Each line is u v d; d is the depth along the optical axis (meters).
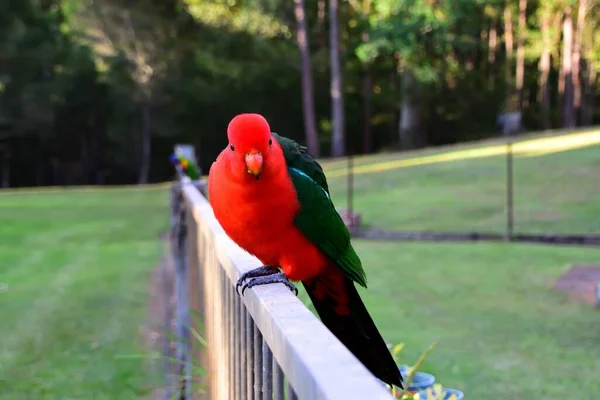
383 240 13.74
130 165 39.28
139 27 34.94
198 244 4.60
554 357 6.07
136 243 13.72
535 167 20.61
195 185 6.22
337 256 2.65
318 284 2.78
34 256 12.32
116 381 5.81
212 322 3.44
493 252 11.70
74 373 6.03
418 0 29.52
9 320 7.89
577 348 6.32
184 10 35.06
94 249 13.03
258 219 2.46
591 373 5.66
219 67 34.34
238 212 2.46
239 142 2.34
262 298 1.82
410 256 11.49
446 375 5.66
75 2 37.12
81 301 8.73
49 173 39.50
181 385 4.44
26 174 39.44
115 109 38.06
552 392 5.23
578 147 23.64
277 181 2.43
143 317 7.89
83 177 39.50
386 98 37.31
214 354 3.35
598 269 9.84
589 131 29.22
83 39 36.28
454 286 9.06
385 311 7.81
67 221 17.47
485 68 42.66
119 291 9.28
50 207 21.02
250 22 33.28
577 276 9.41
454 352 6.25
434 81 33.75
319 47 36.84
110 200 23.33
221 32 34.00
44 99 35.91
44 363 6.34
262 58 34.88
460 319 7.41
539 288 8.84
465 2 30.83
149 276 10.28
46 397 5.48
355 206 17.47
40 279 10.25
